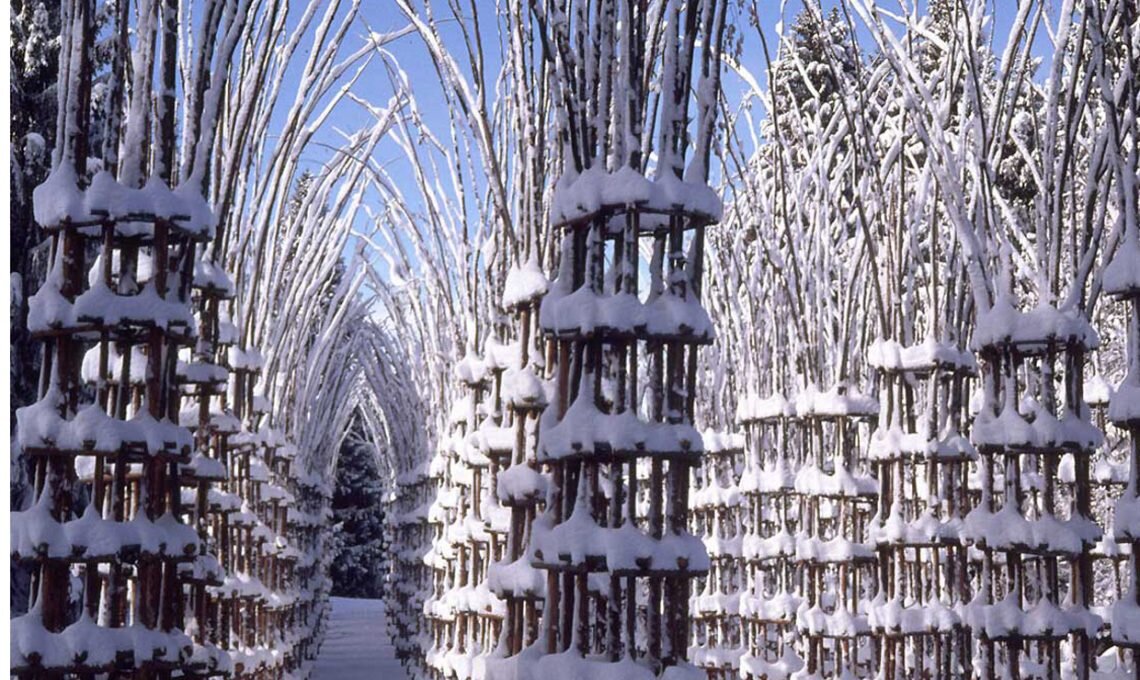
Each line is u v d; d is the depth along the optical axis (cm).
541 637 438
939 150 649
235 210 823
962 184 703
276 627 1189
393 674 1905
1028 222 1070
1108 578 1241
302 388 1566
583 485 405
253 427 1045
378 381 2216
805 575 882
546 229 589
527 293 578
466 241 885
